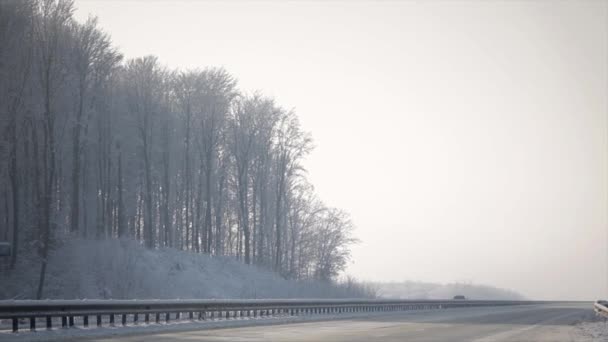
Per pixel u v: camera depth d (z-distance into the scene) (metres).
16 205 71.75
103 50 82.94
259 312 62.53
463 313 80.19
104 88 86.56
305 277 120.62
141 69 95.75
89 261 73.88
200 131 103.50
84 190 91.62
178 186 109.50
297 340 33.62
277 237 110.44
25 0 71.12
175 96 100.88
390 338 35.62
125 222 97.81
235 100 107.31
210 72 102.38
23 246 76.38
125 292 71.44
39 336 33.59
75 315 37.91
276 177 111.69
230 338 34.69
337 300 72.44
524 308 111.56
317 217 121.62
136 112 95.12
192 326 44.03
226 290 85.69
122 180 98.75
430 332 40.97
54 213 77.75
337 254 121.44
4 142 70.25
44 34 73.88
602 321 62.03
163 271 81.62
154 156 99.38
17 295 65.31
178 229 110.88
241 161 106.50
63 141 86.25
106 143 92.94
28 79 73.19
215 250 110.69
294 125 110.94
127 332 38.28
